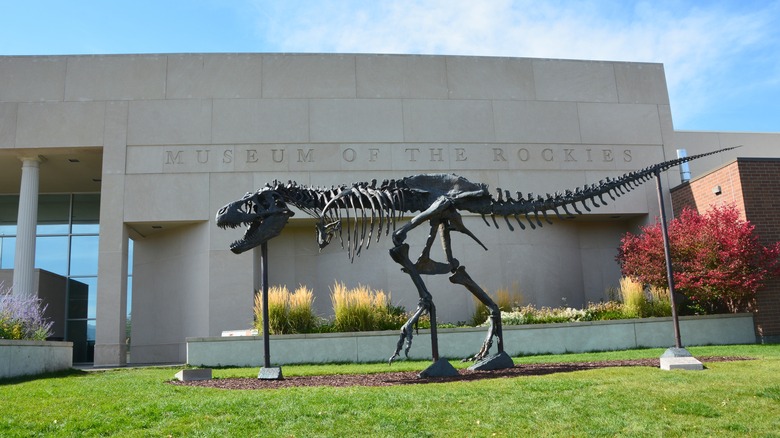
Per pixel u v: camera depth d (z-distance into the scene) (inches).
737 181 770.2
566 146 938.7
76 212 1103.6
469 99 928.3
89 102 876.6
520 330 687.7
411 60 925.8
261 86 896.3
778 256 739.4
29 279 860.6
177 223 872.9
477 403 324.5
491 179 909.2
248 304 836.6
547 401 328.5
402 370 511.8
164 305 897.5
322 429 288.4
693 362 431.2
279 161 877.8
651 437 278.8
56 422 307.4
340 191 464.1
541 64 957.8
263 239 448.1
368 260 888.3
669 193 938.7
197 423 298.8
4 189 1081.4
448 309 882.8
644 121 968.9
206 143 876.6
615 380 379.2
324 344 649.0
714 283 714.2
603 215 942.4
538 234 930.7
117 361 815.7
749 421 298.0
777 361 474.9
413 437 279.1
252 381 440.8
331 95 903.1
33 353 526.0
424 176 475.2
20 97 871.7
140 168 864.3
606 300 952.9
